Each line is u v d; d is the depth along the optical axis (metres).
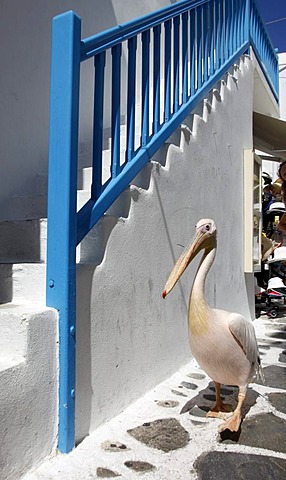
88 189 3.55
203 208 4.23
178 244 3.59
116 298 2.65
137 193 2.94
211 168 4.51
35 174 3.75
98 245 2.53
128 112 2.88
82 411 2.31
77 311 2.27
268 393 3.18
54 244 2.16
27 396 1.92
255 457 2.21
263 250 7.34
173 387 3.21
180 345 3.64
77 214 2.30
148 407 2.82
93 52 2.38
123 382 2.73
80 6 4.35
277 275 7.52
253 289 6.22
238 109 5.62
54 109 2.20
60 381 2.13
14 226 2.99
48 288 2.17
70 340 2.15
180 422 2.60
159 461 2.13
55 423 2.11
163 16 3.31
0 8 3.39
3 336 1.99
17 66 3.55
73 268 2.18
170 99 3.54
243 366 2.52
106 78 4.82
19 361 1.92
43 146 3.84
